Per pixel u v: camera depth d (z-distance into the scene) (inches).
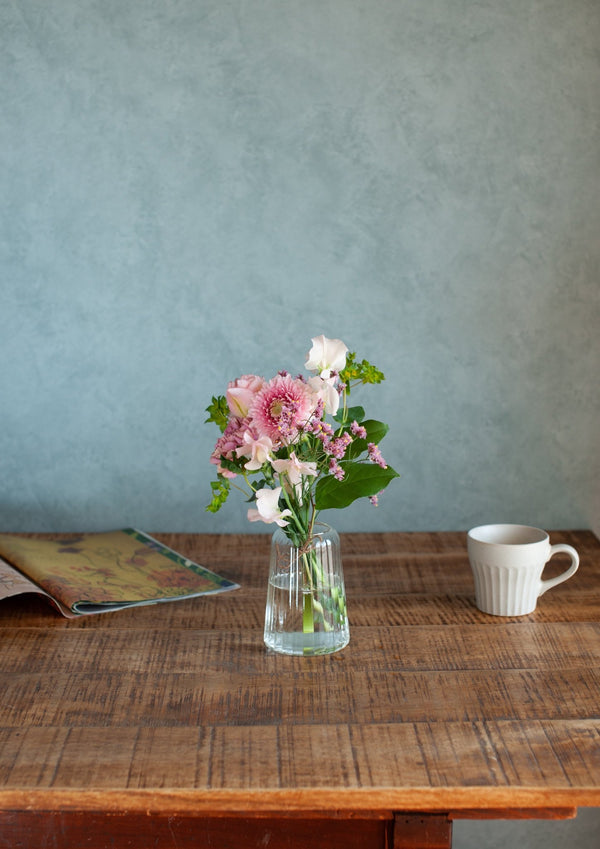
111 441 60.8
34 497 61.6
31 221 58.0
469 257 57.9
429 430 60.1
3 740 35.1
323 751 34.3
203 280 58.5
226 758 33.9
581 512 61.0
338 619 42.6
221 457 41.7
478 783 32.2
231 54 56.1
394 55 55.9
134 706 37.6
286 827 36.6
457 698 38.1
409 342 59.0
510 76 56.1
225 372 59.6
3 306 59.1
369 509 61.3
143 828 36.7
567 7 55.4
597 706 37.3
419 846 34.4
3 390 60.2
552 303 58.4
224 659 41.9
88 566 52.7
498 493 60.9
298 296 58.6
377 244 57.9
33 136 57.1
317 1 55.5
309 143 56.8
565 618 45.9
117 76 56.4
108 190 57.6
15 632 45.1
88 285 58.7
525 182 57.1
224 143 56.9
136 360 59.6
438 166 56.9
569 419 59.8
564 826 64.5
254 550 57.6
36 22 56.0
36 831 36.6
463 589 50.2
